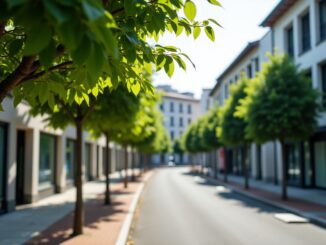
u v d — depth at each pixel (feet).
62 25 5.72
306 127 61.57
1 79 13.12
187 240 34.22
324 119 74.28
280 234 36.94
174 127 342.44
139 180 122.93
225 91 164.86
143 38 12.20
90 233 34.22
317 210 51.21
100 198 66.69
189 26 11.90
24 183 55.77
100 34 5.87
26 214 45.93
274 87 62.59
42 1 5.33
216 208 57.00
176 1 10.69
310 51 79.05
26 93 11.59
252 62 118.83
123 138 72.64
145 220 45.60
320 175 79.92
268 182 108.47
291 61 66.23
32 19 5.76
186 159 342.64
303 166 84.79
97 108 36.52
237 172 150.20
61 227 37.27
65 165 76.79
